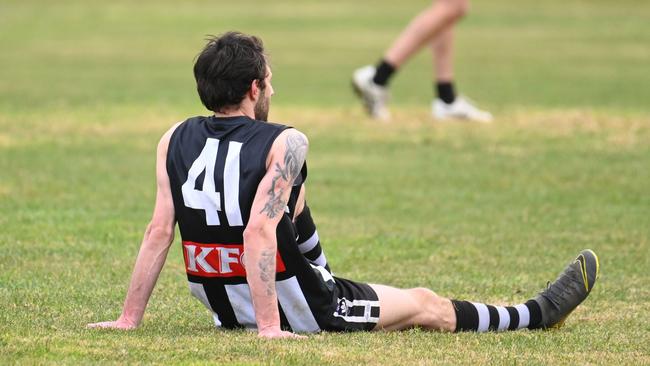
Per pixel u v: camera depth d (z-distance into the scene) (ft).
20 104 198.49
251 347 54.03
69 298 70.08
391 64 188.96
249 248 55.26
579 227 105.40
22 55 292.40
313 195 123.44
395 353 54.75
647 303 73.72
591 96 220.02
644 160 148.46
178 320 64.13
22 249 88.33
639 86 237.25
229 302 57.98
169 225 58.03
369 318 59.41
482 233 102.12
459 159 150.61
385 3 470.80
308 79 252.42
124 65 272.92
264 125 56.80
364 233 101.76
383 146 162.09
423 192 126.11
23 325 60.03
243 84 57.06
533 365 53.72
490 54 308.19
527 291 78.02
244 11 428.56
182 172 56.95
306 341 55.83
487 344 58.23
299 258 56.90
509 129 179.11
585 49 318.86
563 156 152.35
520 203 119.34
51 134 165.58
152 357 52.49
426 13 189.06
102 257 86.38
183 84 235.20
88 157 146.00
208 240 56.65
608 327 65.36
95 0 468.34
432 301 61.21
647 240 98.94
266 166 55.62
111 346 54.60
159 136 166.30
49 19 396.57
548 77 256.11
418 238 99.14
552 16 422.82
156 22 388.37
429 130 178.70
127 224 102.53
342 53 306.96
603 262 88.89
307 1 474.08
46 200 114.93
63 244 91.25
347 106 206.80
